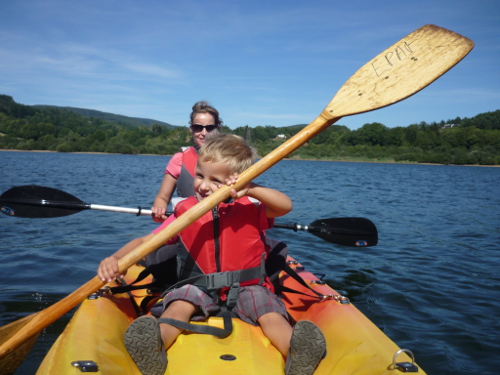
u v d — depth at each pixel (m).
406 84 2.11
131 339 1.63
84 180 15.66
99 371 1.55
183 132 80.31
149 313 2.44
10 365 2.27
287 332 1.92
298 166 39.81
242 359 1.75
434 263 4.94
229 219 2.11
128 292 2.62
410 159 66.44
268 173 25.20
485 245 6.02
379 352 1.80
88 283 1.94
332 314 2.26
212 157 2.03
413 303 3.62
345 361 1.84
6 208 3.39
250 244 2.15
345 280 4.21
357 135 77.62
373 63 2.22
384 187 16.89
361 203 10.74
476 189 17.80
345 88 2.14
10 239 5.48
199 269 2.13
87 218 7.20
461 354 2.74
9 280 3.90
